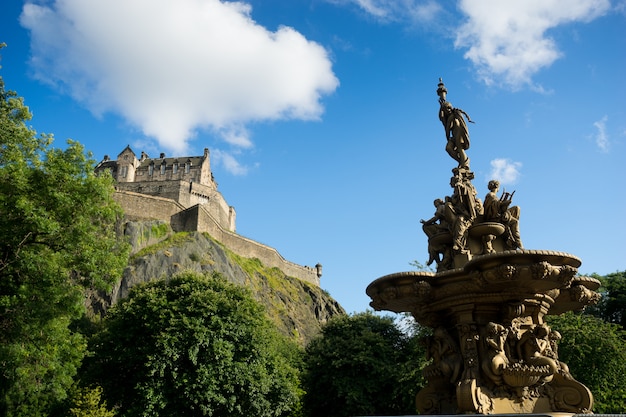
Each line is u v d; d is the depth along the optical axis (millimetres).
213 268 77250
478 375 8828
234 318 32781
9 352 17734
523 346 9031
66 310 18938
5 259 18844
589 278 9883
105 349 31359
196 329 30422
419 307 10016
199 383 28984
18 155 20000
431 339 9820
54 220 19234
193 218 82688
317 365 39594
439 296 9492
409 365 30328
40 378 21500
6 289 19047
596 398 22781
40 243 19609
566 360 23141
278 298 89625
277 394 33656
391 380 35969
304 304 95750
